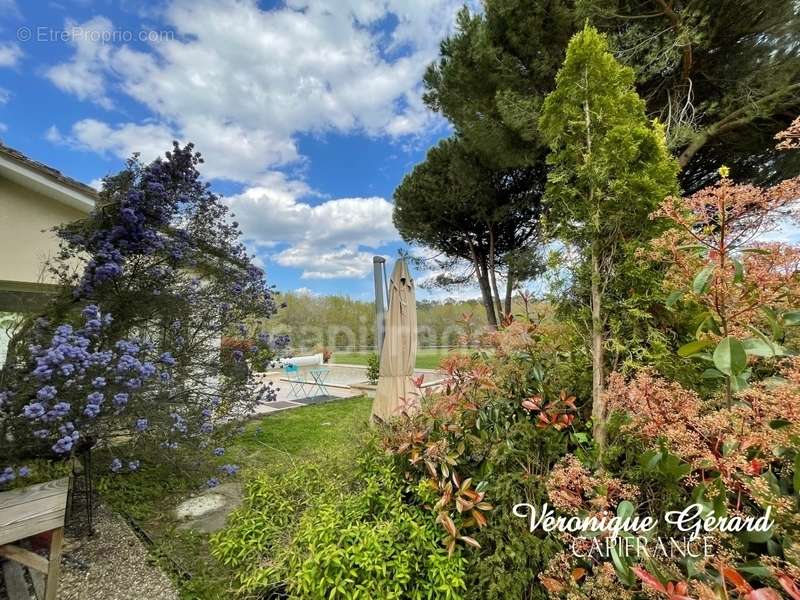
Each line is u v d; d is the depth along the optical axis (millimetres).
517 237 8992
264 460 4043
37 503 1861
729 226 1148
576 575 1296
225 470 3418
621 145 1745
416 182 8953
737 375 1080
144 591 2082
